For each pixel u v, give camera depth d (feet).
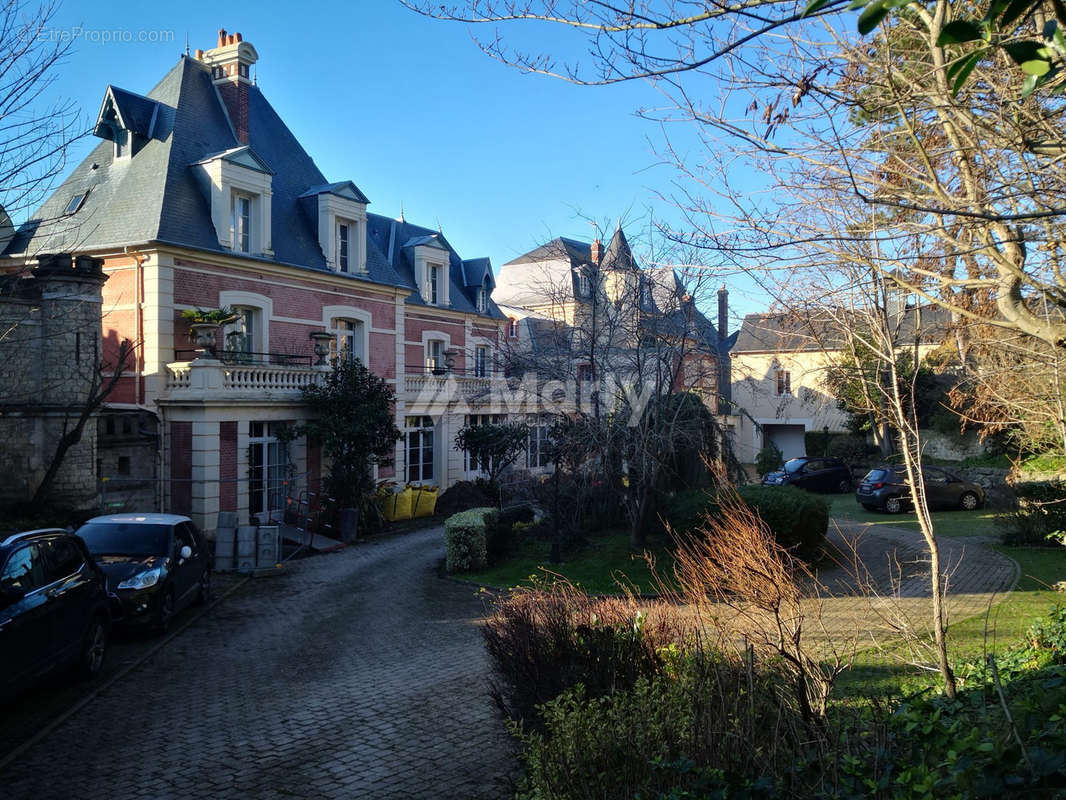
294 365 67.46
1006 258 16.52
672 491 56.29
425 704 26.99
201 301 62.95
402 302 85.20
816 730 13.61
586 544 55.98
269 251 68.28
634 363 52.39
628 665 18.62
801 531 46.96
